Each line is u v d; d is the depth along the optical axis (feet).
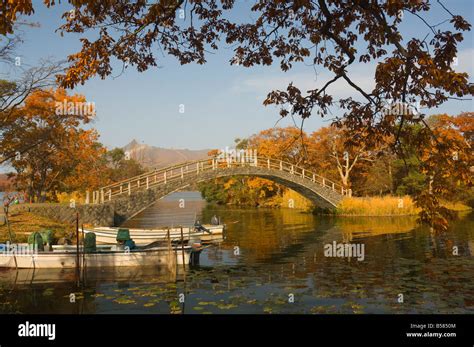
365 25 18.93
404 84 15.35
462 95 13.98
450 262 52.08
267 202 189.67
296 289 39.86
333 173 154.40
